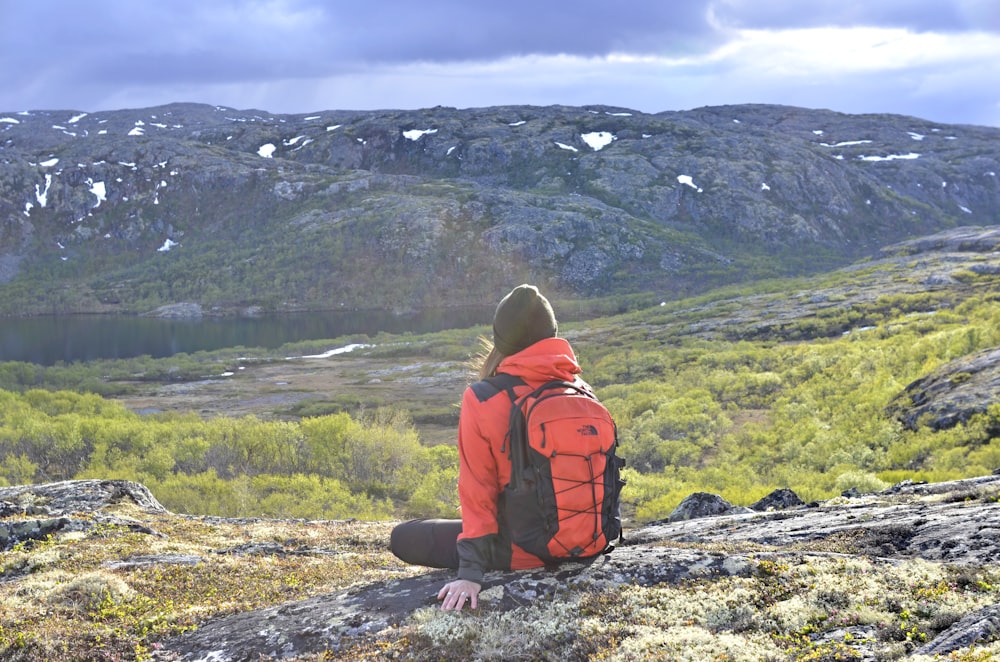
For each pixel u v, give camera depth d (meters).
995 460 29.02
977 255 152.25
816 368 67.44
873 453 36.84
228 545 9.33
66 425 46.28
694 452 46.06
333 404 82.62
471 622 3.72
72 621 4.93
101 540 8.88
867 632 3.62
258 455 45.69
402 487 42.75
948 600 3.93
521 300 3.74
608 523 3.73
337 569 6.96
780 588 4.21
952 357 53.84
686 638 3.53
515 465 3.58
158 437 46.78
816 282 157.00
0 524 9.20
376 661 3.58
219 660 4.02
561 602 3.91
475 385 3.69
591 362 98.12
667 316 137.00
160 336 169.50
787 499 12.16
